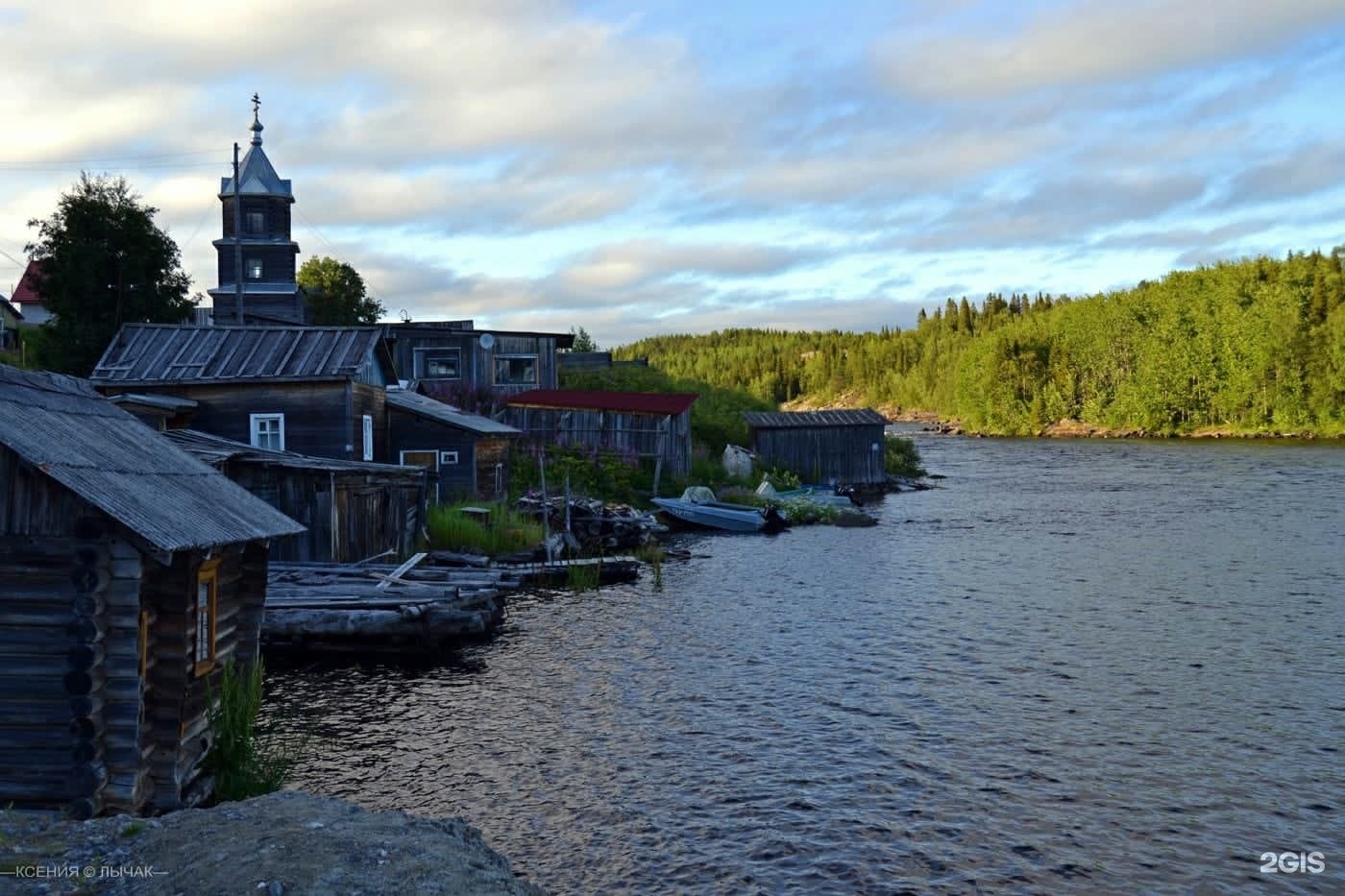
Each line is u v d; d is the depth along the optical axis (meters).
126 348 29.50
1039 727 14.73
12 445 8.79
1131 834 11.08
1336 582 26.17
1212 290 124.00
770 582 27.69
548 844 10.83
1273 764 13.16
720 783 12.59
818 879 10.03
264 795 9.54
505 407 49.81
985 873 10.16
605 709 15.73
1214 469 67.88
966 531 39.06
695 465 52.31
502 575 24.41
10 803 8.89
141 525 8.88
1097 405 128.75
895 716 15.28
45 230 43.59
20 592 8.98
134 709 9.16
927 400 198.25
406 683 17.19
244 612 12.65
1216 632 20.77
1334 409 108.25
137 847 7.92
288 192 55.47
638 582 27.72
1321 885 9.84
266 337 30.05
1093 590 25.89
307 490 22.75
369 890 7.12
